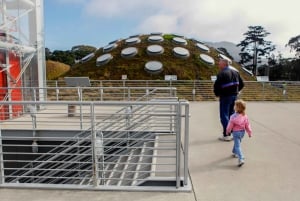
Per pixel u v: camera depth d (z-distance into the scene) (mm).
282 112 11031
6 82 10844
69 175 7027
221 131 7469
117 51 30391
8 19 11102
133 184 4086
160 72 26250
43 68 13117
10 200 3488
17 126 8539
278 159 5051
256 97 16891
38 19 12820
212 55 31156
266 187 3848
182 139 6492
